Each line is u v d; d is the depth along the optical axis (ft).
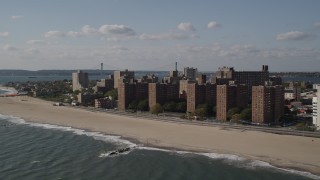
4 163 479.82
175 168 463.42
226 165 473.67
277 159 493.77
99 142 621.31
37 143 612.29
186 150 554.05
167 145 587.27
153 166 472.44
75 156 521.24
